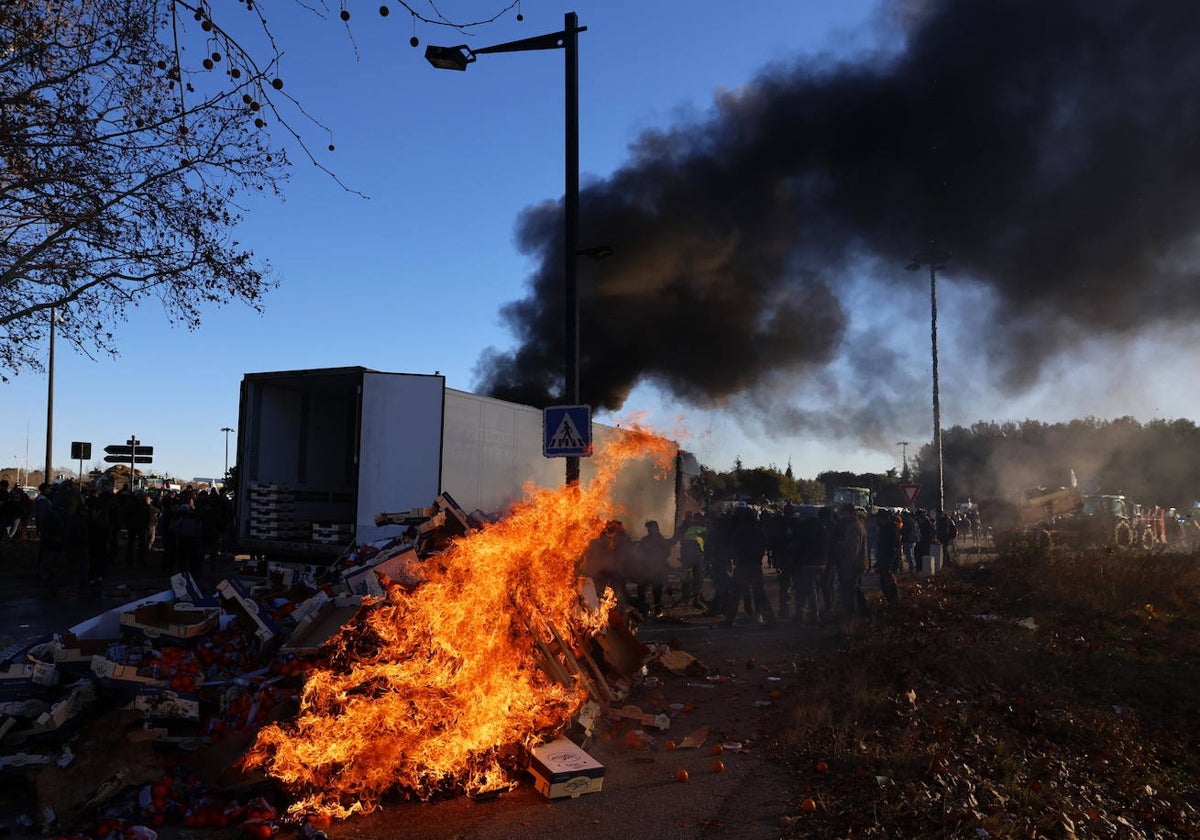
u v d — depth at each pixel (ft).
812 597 41.42
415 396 37.86
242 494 39.37
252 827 14.11
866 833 14.75
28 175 24.00
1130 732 22.27
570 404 33.94
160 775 15.71
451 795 16.89
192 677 17.63
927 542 64.80
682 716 23.59
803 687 26.13
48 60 22.66
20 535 75.36
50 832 14.32
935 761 18.13
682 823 15.56
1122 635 32.45
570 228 34.45
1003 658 28.07
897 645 30.76
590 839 14.82
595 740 20.76
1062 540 72.38
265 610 19.71
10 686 16.99
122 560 63.87
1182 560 42.91
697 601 48.60
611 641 26.17
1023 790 16.93
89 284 27.20
